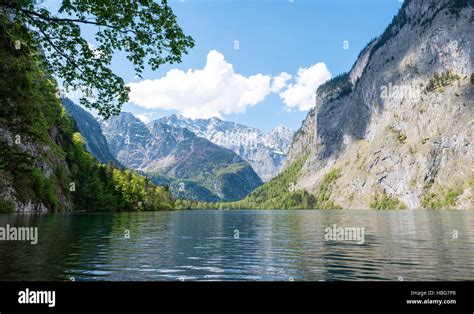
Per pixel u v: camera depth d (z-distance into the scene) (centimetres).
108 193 16162
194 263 2620
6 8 1385
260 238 4566
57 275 2084
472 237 4562
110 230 5112
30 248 3081
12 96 2078
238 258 2873
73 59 1398
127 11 1291
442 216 12638
